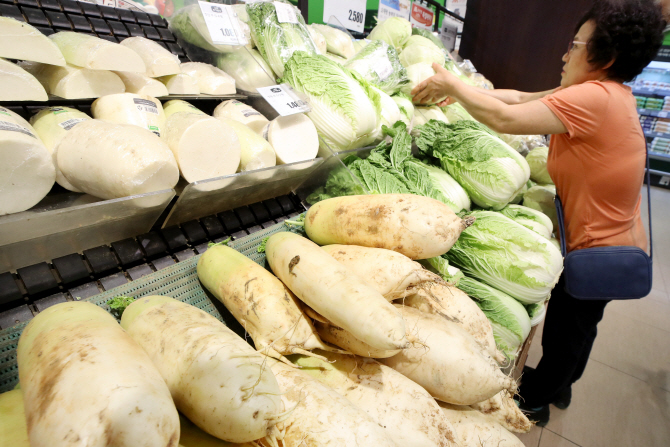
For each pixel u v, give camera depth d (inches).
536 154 116.0
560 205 81.7
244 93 65.4
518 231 63.1
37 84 37.3
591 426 93.4
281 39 72.3
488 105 71.3
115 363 23.1
